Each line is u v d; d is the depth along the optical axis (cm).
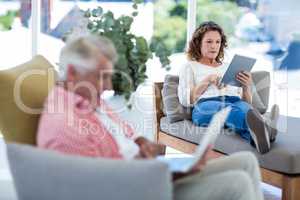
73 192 149
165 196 146
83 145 175
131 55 223
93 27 231
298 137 307
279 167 277
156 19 435
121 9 420
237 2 449
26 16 414
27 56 418
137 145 214
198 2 449
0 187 241
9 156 156
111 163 147
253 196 179
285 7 451
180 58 436
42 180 151
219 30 351
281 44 452
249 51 451
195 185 184
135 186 145
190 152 337
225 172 186
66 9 414
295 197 275
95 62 173
